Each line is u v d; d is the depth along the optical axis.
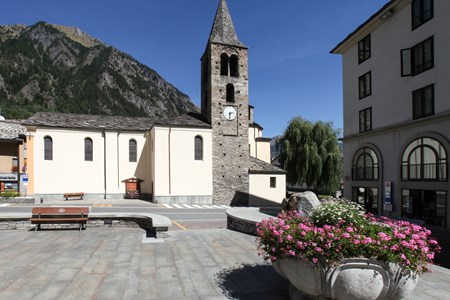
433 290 6.22
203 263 7.97
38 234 11.40
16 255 8.53
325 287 4.71
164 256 8.58
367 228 5.13
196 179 31.94
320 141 37.84
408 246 4.60
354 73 27.11
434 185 18.69
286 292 6.09
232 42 34.31
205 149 32.44
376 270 4.52
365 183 25.25
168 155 31.39
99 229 12.44
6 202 26.77
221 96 33.47
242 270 7.42
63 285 6.32
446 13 18.44
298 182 38.53
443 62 18.56
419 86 20.28
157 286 6.33
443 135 18.34
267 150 41.12
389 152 22.75
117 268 7.47
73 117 34.66
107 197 32.78
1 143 31.91
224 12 35.59
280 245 5.12
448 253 11.39
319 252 4.65
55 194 31.03
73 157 31.89
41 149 30.80
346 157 28.11
